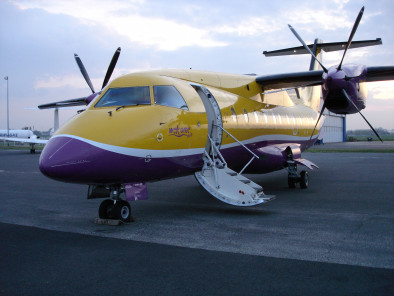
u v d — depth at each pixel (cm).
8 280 448
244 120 1013
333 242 590
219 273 464
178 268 484
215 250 558
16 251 567
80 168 638
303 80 1124
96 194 764
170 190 1224
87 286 429
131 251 559
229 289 416
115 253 551
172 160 757
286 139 1274
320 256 522
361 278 441
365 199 989
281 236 631
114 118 706
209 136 870
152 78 792
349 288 413
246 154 1035
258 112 1106
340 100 1076
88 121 700
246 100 1067
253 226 709
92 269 484
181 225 726
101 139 665
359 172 1642
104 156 657
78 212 884
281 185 1311
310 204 935
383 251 542
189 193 1159
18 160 2803
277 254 534
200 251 554
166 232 670
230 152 957
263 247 570
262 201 773
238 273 463
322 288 414
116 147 669
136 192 753
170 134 748
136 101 755
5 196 1135
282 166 1206
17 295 405
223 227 704
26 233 678
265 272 465
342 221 739
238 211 866
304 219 764
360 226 695
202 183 845
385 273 456
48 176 638
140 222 758
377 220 744
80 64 1123
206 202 998
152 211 876
